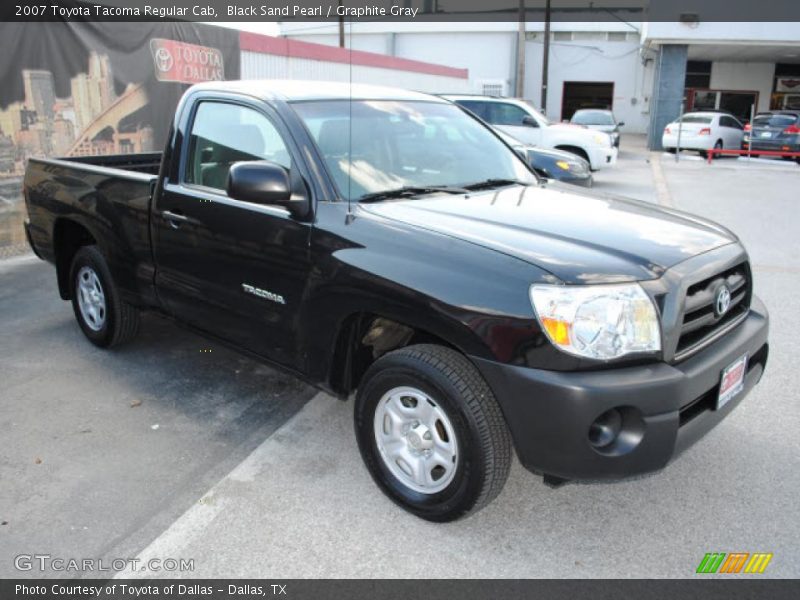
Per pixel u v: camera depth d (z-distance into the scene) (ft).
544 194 12.33
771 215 34.88
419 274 9.14
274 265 11.07
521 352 8.37
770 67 109.50
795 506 10.25
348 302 9.94
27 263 24.84
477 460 8.88
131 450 11.89
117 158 18.70
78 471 11.20
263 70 44.50
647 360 8.55
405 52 118.01
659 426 8.38
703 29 80.02
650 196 41.47
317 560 9.12
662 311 8.66
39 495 10.53
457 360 9.10
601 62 116.37
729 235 11.12
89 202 15.06
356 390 11.16
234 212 11.68
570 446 8.32
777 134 68.64
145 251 13.87
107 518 9.98
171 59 34.01
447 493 9.36
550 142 48.60
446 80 91.30
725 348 9.55
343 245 10.04
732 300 10.27
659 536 9.60
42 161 16.93
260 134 11.78
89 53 28.71
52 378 14.76
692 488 10.72
